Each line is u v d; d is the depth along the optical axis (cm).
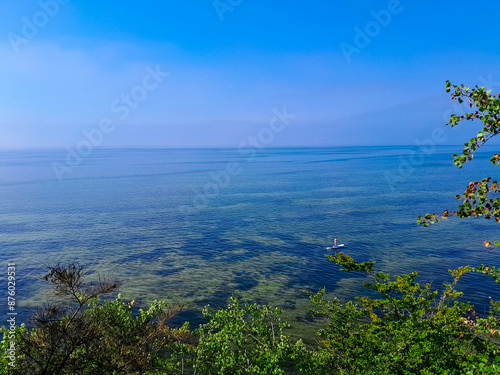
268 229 8162
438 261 5606
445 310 1472
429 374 1262
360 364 1462
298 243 6938
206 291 4559
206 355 1967
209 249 6581
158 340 1764
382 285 1520
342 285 4697
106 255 6188
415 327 1410
